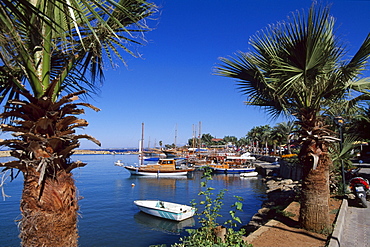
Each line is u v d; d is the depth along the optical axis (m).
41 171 2.73
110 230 15.06
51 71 4.07
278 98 7.64
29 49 3.12
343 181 12.47
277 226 7.87
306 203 7.44
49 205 2.85
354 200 11.41
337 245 5.85
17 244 12.62
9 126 2.82
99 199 23.75
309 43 6.23
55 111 3.00
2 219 16.56
